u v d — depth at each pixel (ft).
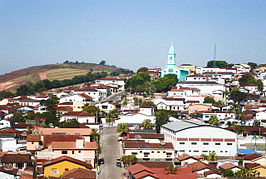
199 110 618.85
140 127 507.71
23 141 383.65
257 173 319.68
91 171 290.76
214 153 379.55
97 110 575.79
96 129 492.54
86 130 412.16
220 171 331.77
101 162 365.20
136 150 379.76
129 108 621.72
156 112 570.46
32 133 413.59
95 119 536.42
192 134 410.93
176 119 521.24
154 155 382.01
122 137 459.73
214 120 524.93
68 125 459.32
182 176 293.84
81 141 334.24
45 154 328.29
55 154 329.31
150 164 342.85
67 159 302.86
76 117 525.75
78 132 405.80
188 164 341.82
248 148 444.96
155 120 518.37
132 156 353.10
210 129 413.18
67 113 541.75
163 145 393.91
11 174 272.10
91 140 416.46
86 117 525.75
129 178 305.53
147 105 616.80
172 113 582.76
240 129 501.15
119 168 352.49
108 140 453.99
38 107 634.43
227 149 412.98
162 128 469.16
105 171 341.41
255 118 583.17
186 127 414.00
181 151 408.87
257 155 368.68
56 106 645.92
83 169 289.94
